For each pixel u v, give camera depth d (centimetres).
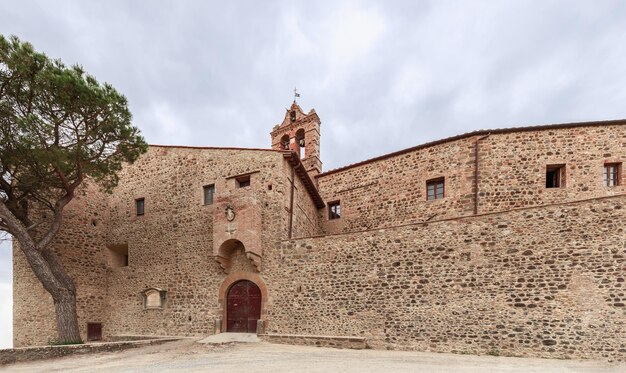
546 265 938
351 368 762
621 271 870
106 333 1568
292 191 1423
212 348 1068
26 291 1497
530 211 982
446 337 995
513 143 1362
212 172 1492
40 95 1073
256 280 1295
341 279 1167
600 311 870
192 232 1475
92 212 1667
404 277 1083
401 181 1564
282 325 1217
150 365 852
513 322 938
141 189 1653
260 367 783
